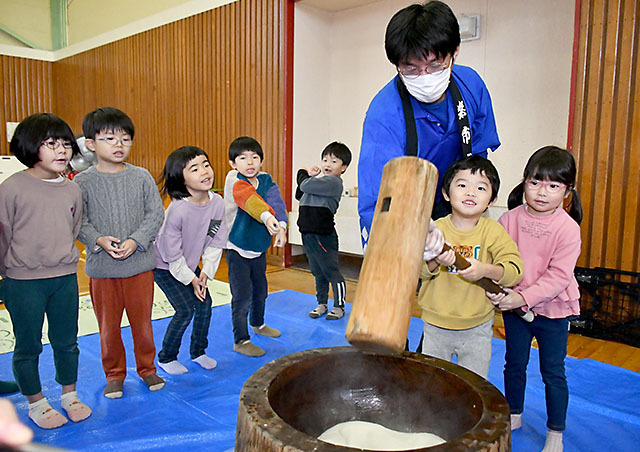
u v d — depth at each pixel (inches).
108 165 88.2
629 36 122.8
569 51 166.6
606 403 90.0
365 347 33.1
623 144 125.7
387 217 34.0
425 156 73.7
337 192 136.3
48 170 77.4
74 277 83.3
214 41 242.7
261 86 223.1
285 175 217.0
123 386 95.3
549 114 172.2
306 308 150.4
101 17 340.5
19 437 10.8
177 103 267.9
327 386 46.6
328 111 233.0
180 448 74.5
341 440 43.7
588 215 132.5
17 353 79.5
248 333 117.7
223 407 87.6
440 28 56.5
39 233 76.9
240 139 111.3
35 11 380.5
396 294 32.2
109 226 86.8
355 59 223.1
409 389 45.9
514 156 181.3
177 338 101.9
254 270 117.2
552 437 72.4
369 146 67.8
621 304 126.0
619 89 125.1
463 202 65.4
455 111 69.1
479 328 70.0
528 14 174.2
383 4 211.9
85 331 123.6
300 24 216.1
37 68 377.1
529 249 72.6
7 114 368.8
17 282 76.8
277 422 32.3
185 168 94.9
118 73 311.0
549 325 71.9
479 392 38.1
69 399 84.0
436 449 30.0
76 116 360.5
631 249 126.3
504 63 181.0
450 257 48.6
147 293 93.0
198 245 99.1
